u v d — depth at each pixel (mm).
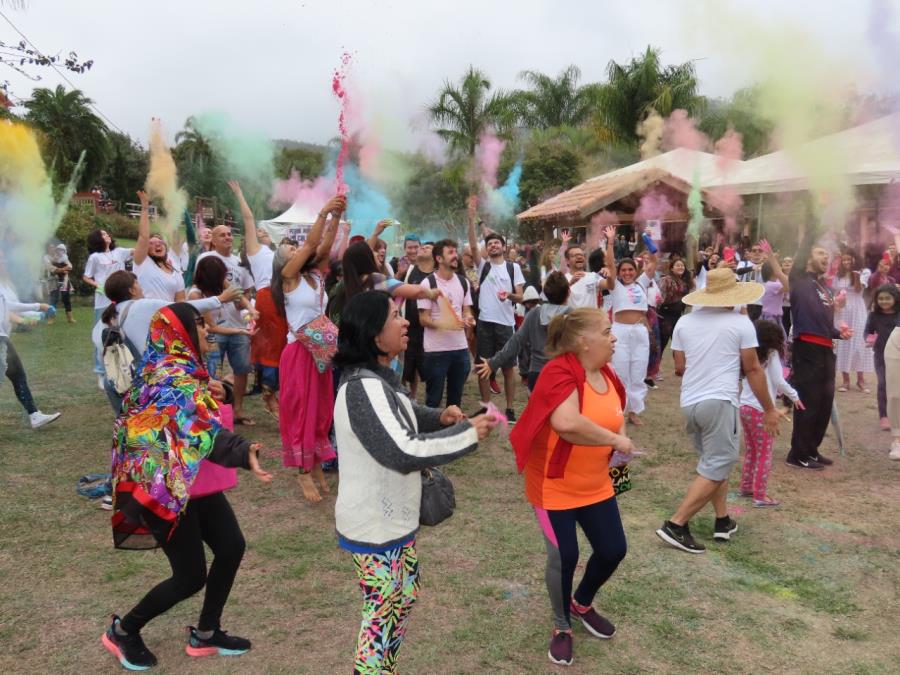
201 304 4707
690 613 3627
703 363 4344
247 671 3125
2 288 6590
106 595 3795
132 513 2811
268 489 5465
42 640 3355
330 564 4184
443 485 2658
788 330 9945
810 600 3779
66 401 8133
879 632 3463
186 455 2838
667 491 5465
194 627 3301
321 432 5172
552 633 3430
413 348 7582
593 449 3119
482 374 5621
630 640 3391
